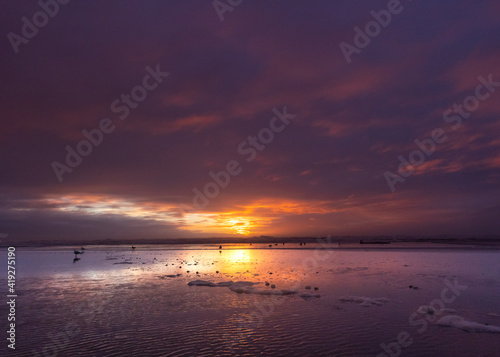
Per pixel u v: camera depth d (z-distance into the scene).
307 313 16.28
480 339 12.47
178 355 10.97
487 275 28.05
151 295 20.70
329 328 13.84
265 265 37.53
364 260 42.97
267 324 14.48
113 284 25.03
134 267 36.69
